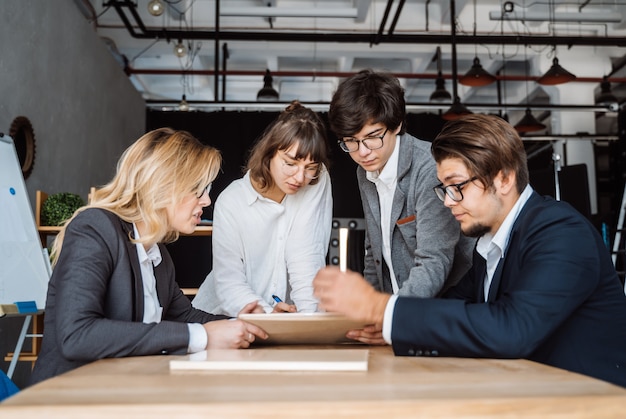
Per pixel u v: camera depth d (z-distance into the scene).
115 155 6.50
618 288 1.24
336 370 0.88
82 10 6.28
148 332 1.21
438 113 8.71
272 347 1.39
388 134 1.75
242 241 1.93
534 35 7.91
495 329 1.07
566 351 1.21
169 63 8.69
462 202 1.33
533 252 1.20
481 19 7.78
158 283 1.56
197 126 8.16
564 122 8.91
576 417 0.63
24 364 4.16
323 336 1.39
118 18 7.33
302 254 1.95
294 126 1.75
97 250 1.29
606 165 9.23
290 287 2.02
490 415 0.62
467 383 0.75
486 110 8.90
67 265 1.27
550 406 0.63
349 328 1.31
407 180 1.82
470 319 1.08
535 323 1.09
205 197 1.48
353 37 7.40
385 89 1.71
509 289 1.25
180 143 1.45
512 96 10.26
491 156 1.29
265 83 7.74
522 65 9.21
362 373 0.85
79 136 5.36
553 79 6.38
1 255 3.06
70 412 0.60
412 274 1.69
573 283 1.14
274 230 1.95
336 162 7.88
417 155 1.82
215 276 1.96
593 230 1.25
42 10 4.50
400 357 1.12
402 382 0.76
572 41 7.54
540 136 8.56
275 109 8.21
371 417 0.61
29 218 3.36
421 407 0.61
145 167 1.41
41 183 4.48
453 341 1.08
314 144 1.75
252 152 1.90
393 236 1.89
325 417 0.60
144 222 1.42
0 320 3.75
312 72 8.59
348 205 7.83
